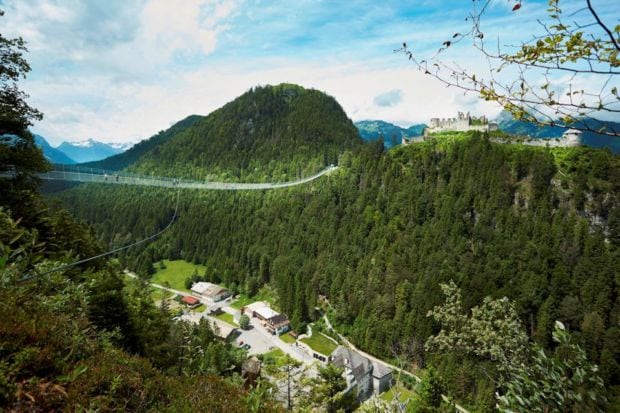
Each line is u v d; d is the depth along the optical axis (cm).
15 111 2350
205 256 12775
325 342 7000
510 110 409
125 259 12500
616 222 7962
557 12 363
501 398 526
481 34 406
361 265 8625
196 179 19488
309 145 18675
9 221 720
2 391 514
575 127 378
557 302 6250
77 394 589
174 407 694
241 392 950
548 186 8875
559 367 488
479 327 988
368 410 1090
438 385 2352
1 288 695
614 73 352
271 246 11444
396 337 6219
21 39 2327
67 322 782
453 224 8856
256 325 7844
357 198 11625
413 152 11750
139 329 2100
